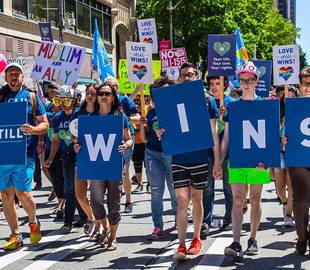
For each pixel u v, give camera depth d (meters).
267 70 12.21
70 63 9.43
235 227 6.16
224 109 7.13
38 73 9.49
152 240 7.41
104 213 6.97
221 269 5.96
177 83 6.58
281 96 9.47
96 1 34.56
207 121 6.07
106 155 6.59
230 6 38.16
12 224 7.09
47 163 8.60
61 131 7.84
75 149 6.66
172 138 6.12
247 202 9.57
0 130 6.69
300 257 6.37
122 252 6.81
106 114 6.85
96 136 6.60
